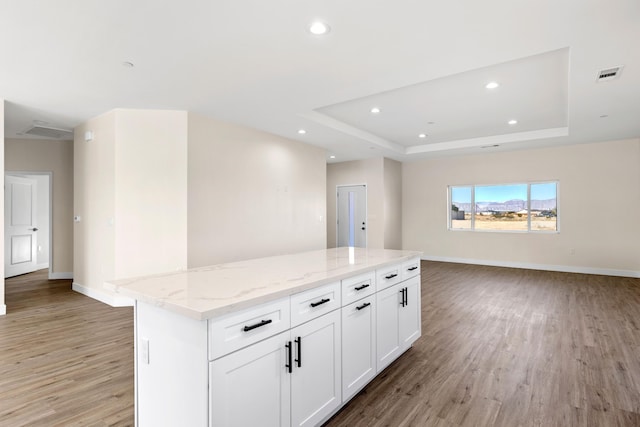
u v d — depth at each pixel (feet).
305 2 6.91
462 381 7.80
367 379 7.31
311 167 20.44
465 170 24.99
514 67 10.65
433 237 26.50
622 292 16.12
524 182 22.59
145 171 13.62
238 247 15.93
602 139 19.43
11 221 20.10
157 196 13.71
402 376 8.04
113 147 13.60
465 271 21.76
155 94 12.05
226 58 9.35
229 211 15.55
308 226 20.10
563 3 6.87
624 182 19.60
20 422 6.19
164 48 8.79
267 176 17.46
